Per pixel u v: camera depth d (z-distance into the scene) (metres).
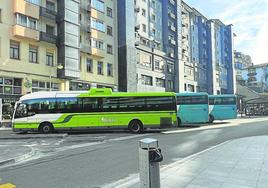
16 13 36.84
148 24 64.50
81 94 26.38
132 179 8.79
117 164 11.38
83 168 10.70
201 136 21.80
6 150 15.12
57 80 42.00
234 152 12.71
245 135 21.80
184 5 80.44
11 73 36.09
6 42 35.88
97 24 49.78
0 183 8.70
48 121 25.91
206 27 92.88
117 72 54.00
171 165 10.15
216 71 94.50
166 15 70.12
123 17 54.94
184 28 79.81
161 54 66.44
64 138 21.92
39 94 26.38
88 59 48.06
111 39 53.12
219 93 95.75
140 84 58.88
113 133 26.36
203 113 33.06
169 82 69.88
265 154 11.98
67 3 42.56
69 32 42.56
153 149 4.54
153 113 26.33
